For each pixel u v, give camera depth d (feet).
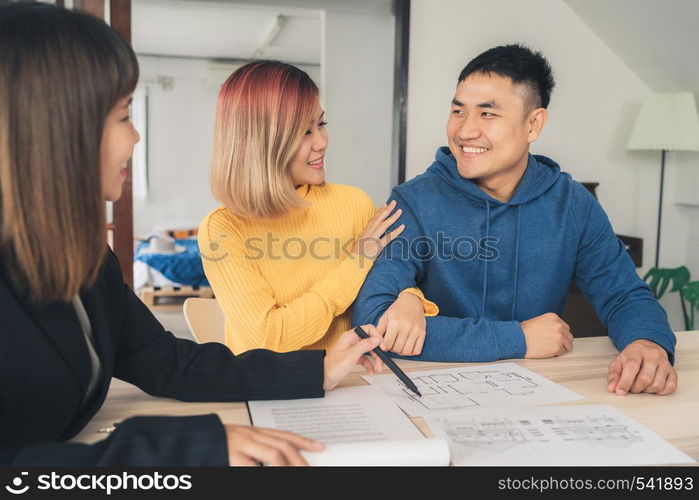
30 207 1.91
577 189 4.48
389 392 2.89
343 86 10.74
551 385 3.00
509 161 4.10
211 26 20.21
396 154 10.58
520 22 10.90
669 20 9.80
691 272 12.14
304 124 3.89
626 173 11.86
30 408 2.10
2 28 1.87
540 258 4.30
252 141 3.82
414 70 10.53
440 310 4.40
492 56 4.00
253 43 22.95
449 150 4.68
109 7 7.84
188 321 4.56
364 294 3.96
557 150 11.48
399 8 10.30
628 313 3.90
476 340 3.48
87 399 2.43
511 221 4.29
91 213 2.02
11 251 2.00
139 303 2.87
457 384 3.01
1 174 1.88
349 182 10.93
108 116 2.08
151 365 2.76
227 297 3.89
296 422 2.47
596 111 11.53
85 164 1.97
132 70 2.09
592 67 11.36
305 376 2.78
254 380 2.77
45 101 1.87
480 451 2.19
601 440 2.30
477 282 4.34
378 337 3.05
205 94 26.89
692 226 12.05
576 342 3.91
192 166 27.25
